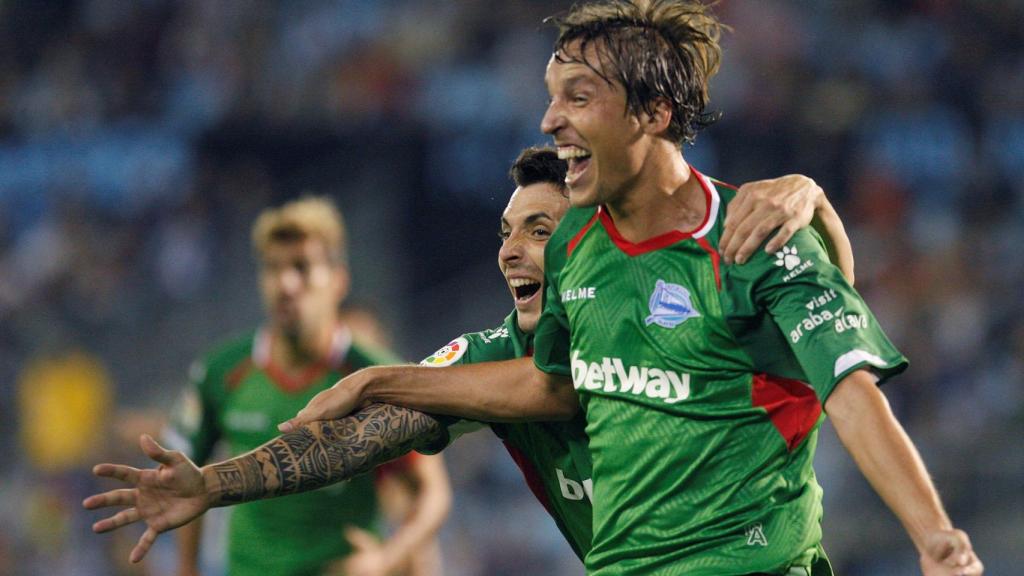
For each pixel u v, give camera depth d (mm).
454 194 53969
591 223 12656
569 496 14000
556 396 13391
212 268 54156
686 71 12109
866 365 10836
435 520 22734
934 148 56969
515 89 56469
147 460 31656
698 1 12398
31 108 62031
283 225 22453
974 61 60594
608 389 12180
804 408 11898
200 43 61375
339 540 22047
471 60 57969
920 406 48156
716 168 54094
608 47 11758
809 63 58844
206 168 55781
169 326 53438
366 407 13500
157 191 56812
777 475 11805
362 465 13234
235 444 23156
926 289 51469
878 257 52875
